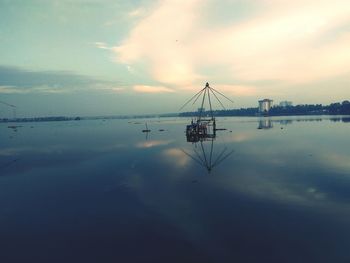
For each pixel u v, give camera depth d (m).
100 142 81.75
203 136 88.31
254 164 44.12
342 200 26.91
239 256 18.33
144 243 20.23
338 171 37.69
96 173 41.47
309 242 19.61
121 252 19.16
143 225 23.03
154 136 97.12
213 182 34.53
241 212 24.84
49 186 35.38
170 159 50.88
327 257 17.91
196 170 41.34
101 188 33.69
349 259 17.64
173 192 31.17
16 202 29.59
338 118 199.12
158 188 32.84
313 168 39.94
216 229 21.91
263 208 25.53
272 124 144.38
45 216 25.55
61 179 38.66
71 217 25.12
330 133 87.62
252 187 31.94
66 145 77.00
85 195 31.22
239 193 29.94
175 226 22.67
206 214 24.72
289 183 32.94
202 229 22.00
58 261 18.33
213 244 19.80
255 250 18.91
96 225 23.33
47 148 71.75
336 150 54.44
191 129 89.25
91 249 19.64
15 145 80.75
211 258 18.19
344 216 23.33
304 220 22.83
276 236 20.52
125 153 59.25
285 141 70.56
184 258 18.30
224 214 24.56
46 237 21.52
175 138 87.62
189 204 27.31
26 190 33.91
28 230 22.81
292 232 20.98
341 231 20.88
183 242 20.19
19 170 45.53
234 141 74.12
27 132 137.50
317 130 99.19
